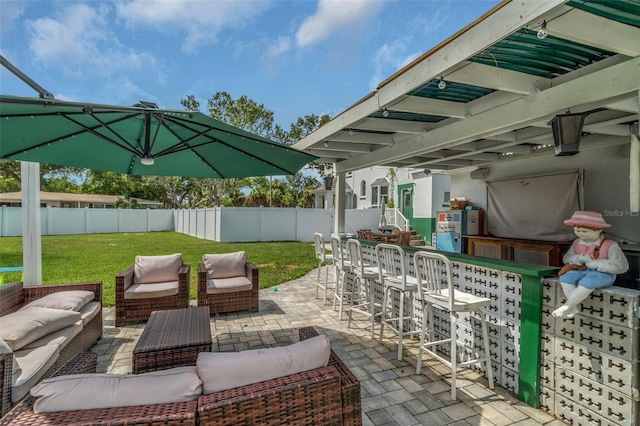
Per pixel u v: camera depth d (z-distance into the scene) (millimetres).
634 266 2467
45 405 1444
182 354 2533
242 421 1562
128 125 3012
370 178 17531
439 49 2609
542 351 2664
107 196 28422
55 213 18531
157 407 1493
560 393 2537
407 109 3551
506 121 3408
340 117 4223
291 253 11445
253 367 1691
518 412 2633
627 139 4980
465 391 2922
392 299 4598
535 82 3057
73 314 3127
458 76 2748
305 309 5309
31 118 2561
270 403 1617
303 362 1795
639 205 2762
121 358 3564
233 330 4395
